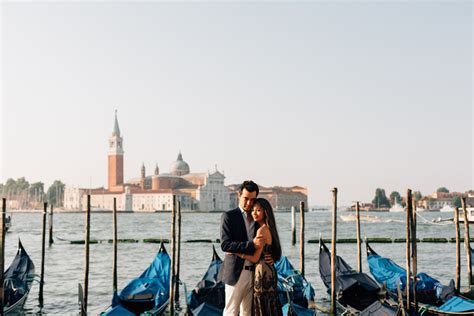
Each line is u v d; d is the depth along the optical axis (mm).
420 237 62750
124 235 73500
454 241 53719
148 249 48094
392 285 18672
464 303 16047
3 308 17766
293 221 49969
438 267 33656
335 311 18062
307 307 16891
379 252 43625
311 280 27828
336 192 18750
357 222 26516
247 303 7309
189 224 114125
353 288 17859
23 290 20406
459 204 184375
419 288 17781
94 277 29922
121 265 35969
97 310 20703
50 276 30328
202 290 16484
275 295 7168
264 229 7105
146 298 17844
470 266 24500
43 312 20406
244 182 7305
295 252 43906
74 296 23672
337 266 19906
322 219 139750
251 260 7074
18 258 21875
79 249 48438
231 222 7207
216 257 21875
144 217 167625
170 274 20125
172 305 18250
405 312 13633
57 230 87312
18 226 104312
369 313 14641
